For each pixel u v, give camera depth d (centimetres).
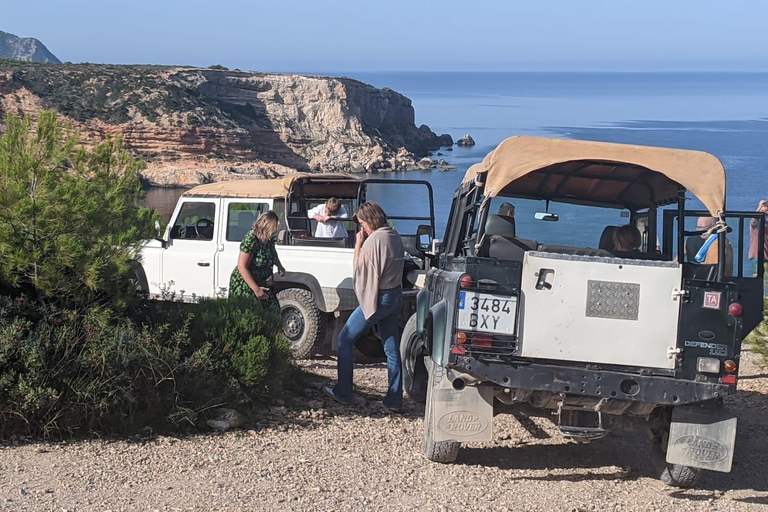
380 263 798
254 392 786
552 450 726
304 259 1067
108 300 747
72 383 677
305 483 597
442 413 633
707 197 604
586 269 592
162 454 645
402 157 12119
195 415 716
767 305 1022
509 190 786
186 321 771
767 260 1023
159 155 10300
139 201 832
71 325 703
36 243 702
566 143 627
